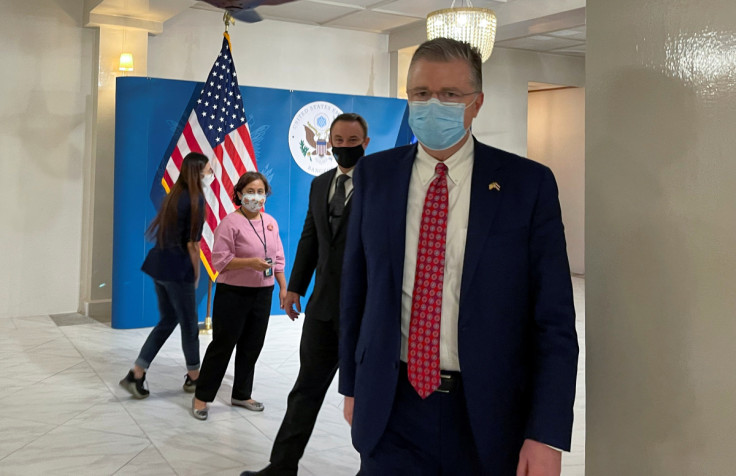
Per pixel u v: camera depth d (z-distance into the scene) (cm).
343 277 185
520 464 152
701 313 147
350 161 296
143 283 677
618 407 166
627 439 164
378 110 800
